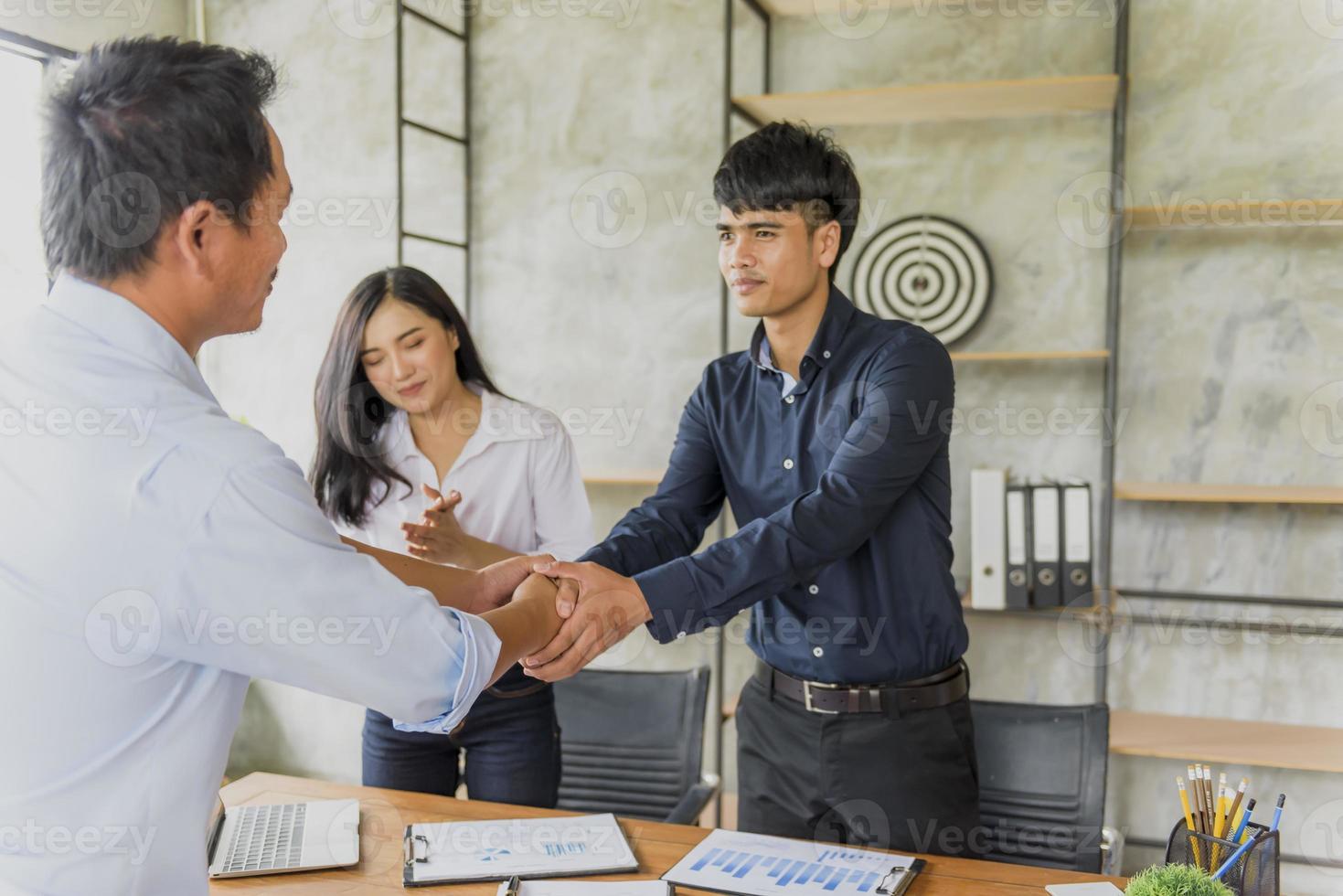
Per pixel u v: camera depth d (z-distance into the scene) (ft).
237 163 3.12
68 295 3.08
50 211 3.10
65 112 3.03
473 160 11.09
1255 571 9.43
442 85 11.05
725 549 5.04
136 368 3.02
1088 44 9.37
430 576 4.65
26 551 2.90
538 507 6.59
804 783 5.64
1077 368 9.65
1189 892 3.64
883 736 5.47
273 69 3.34
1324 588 9.28
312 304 11.39
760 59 10.23
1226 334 9.32
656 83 10.57
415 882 4.50
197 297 3.17
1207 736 9.04
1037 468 9.79
